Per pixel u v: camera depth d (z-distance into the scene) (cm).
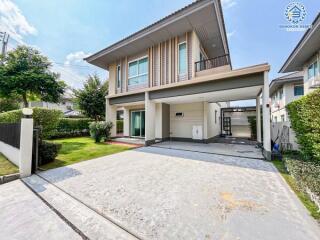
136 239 194
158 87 830
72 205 280
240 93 749
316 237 186
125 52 1026
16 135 501
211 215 235
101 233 207
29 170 440
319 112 383
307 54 884
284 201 270
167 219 228
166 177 399
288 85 1284
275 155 557
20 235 206
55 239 197
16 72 993
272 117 1766
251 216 230
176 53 852
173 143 966
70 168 492
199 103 1005
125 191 325
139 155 657
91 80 1552
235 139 1138
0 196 321
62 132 1260
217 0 637
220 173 421
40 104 1988
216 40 908
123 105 1134
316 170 353
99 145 911
